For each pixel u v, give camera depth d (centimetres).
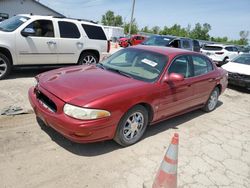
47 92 349
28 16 704
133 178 316
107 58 514
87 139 325
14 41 656
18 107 482
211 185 323
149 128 470
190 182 323
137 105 373
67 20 771
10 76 721
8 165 310
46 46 718
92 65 482
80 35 796
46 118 341
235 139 474
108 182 303
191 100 500
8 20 730
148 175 326
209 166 367
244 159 401
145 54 468
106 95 333
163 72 420
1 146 347
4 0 2511
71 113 315
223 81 615
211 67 573
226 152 417
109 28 4400
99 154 358
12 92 577
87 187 291
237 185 331
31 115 457
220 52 1577
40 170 309
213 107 619
